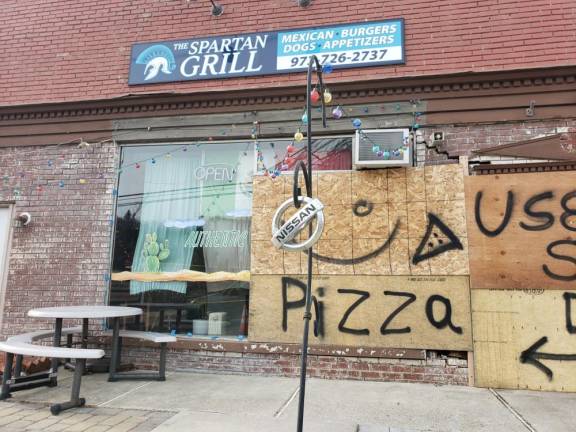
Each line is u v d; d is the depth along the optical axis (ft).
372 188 19.53
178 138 22.00
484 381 17.54
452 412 14.66
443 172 19.02
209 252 21.15
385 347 18.44
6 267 22.71
